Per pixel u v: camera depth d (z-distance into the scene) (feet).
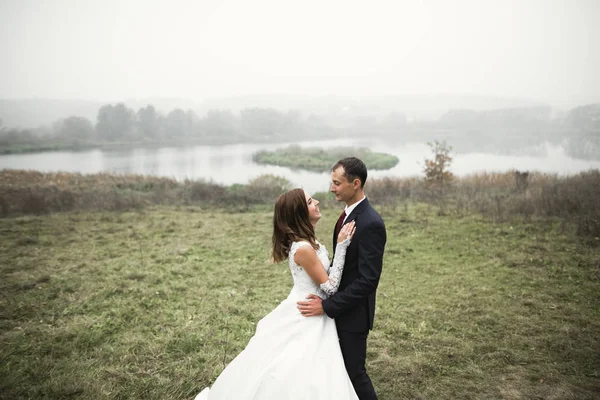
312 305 7.77
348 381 7.48
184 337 12.71
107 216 33.22
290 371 7.20
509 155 207.31
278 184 68.13
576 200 29.96
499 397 9.61
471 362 11.18
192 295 16.56
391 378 10.52
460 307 14.94
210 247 24.00
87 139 411.95
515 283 17.07
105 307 15.30
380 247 7.38
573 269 18.21
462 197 38.63
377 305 15.33
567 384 9.99
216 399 7.72
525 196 33.32
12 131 394.73
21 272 19.26
